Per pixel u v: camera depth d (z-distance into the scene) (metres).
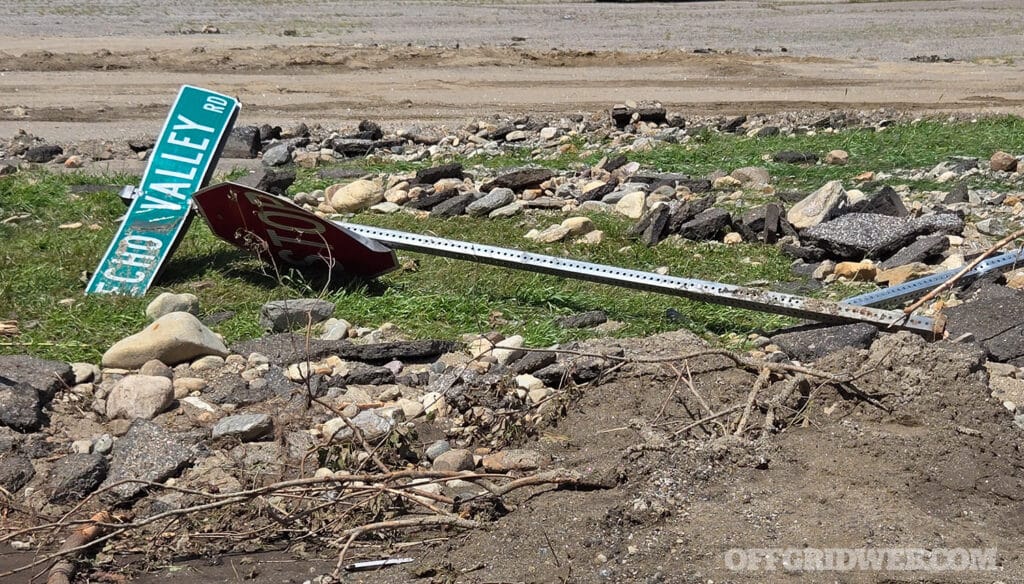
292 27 24.86
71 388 5.89
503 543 4.32
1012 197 10.30
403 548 4.48
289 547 4.55
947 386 5.29
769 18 29.38
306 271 7.77
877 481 4.61
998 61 22.94
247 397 5.79
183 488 4.67
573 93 18.03
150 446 5.09
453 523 4.46
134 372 6.18
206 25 24.52
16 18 24.20
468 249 7.39
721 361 5.85
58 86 17.39
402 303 7.21
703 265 8.40
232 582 4.29
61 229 9.22
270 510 4.68
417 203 10.29
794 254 8.72
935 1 33.75
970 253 8.43
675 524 4.30
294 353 6.27
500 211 9.91
